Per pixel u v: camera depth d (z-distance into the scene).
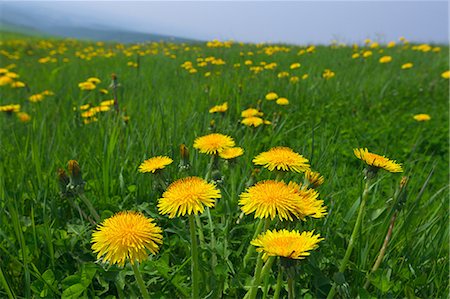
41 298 0.25
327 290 0.27
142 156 0.44
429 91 1.02
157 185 0.32
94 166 0.42
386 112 0.85
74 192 0.30
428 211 0.39
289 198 0.22
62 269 0.30
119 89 0.83
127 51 2.00
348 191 0.40
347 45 1.94
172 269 0.28
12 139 0.54
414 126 0.74
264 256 0.20
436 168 0.57
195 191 0.22
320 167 0.39
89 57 1.72
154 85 0.90
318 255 0.29
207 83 0.88
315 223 0.33
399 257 0.31
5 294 0.26
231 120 0.68
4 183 0.36
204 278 0.27
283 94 0.85
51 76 1.15
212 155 0.33
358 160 0.58
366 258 0.29
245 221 0.34
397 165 0.26
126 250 0.20
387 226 0.30
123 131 0.53
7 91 1.00
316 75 1.10
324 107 0.81
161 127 0.49
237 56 1.49
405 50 1.76
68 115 0.67
